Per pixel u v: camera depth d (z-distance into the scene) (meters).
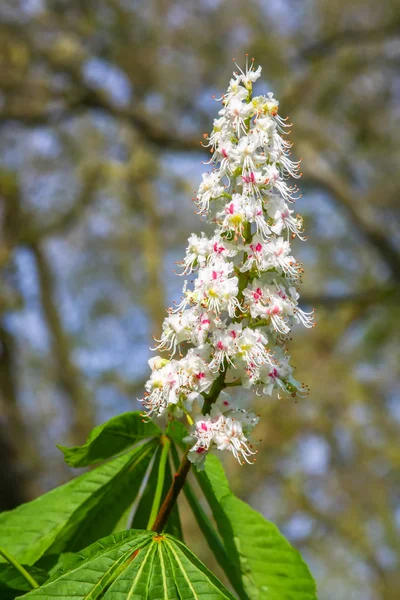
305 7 14.88
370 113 16.14
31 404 16.12
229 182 2.81
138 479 3.46
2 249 14.59
